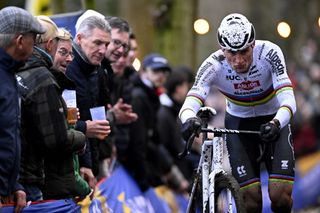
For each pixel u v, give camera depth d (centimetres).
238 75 1238
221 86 1262
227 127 1303
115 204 1439
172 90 1753
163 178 1747
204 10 4547
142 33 2386
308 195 2520
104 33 1233
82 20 1241
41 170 1091
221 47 1188
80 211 1184
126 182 1526
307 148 2711
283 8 5134
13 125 1020
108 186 1423
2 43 1015
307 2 5159
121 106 1391
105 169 1400
